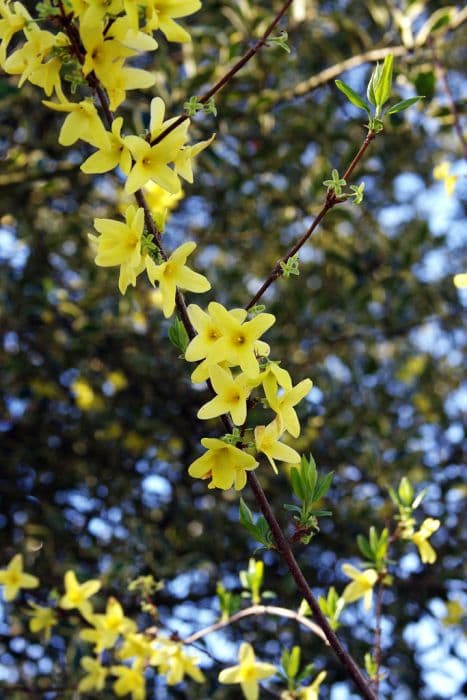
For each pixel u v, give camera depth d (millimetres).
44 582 4062
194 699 3910
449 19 3365
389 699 4359
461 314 5297
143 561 4035
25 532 4484
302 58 4492
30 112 4273
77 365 4508
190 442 4734
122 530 4477
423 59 3461
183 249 1308
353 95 1367
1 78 3373
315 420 4480
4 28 1261
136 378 4633
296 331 4680
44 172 3877
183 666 2457
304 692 2158
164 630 3367
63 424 4684
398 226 5422
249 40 3785
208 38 4066
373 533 2168
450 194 2867
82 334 4316
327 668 4270
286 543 1397
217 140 3953
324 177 4211
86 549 4293
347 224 5012
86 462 4660
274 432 1298
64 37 1244
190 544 4520
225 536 4555
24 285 4332
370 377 4980
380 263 4828
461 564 4680
